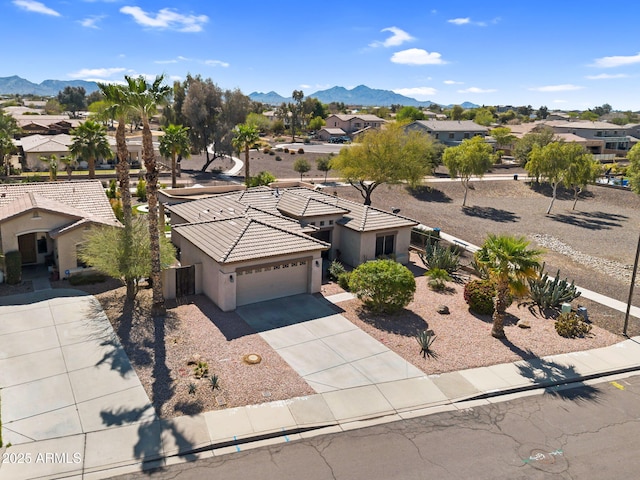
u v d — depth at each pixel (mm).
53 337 17844
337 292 23703
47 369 15641
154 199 19078
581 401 15273
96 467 11438
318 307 21672
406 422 13789
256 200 31672
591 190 58000
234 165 72625
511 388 15711
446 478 11523
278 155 83750
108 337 17938
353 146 44500
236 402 14172
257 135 53406
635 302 24500
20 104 163750
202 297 22312
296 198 30609
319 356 17188
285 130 136500
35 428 12703
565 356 18109
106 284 23516
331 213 28297
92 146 50781
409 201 51062
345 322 20172
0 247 23141
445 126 95625
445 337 19172
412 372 16391
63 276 23938
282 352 17328
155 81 18766
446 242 32750
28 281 23703
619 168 75500
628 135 109250
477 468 11922
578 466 12133
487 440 13102
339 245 29234
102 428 12789
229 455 12102
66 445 12102
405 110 141750
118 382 14977
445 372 16531
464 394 15273
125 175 22438
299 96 151375
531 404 15008
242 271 21172
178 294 22250
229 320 19891
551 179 49781
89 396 14219
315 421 13523
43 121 91375
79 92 164250
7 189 27703
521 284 18375
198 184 55750
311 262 22969
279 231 23531
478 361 17375
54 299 21422
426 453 12445
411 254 31359
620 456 12570
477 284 22156
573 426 13883
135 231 21750
